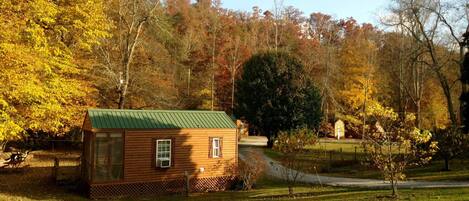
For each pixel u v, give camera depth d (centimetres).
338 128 5428
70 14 1816
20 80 1479
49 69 1605
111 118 2062
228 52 5741
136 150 2075
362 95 5006
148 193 2094
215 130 2325
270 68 3984
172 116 2278
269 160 3291
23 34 1528
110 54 3219
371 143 1586
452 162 2692
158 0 3191
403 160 1644
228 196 2027
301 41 6462
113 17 3125
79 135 3812
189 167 2223
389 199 1479
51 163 2964
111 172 2005
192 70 5597
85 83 2525
